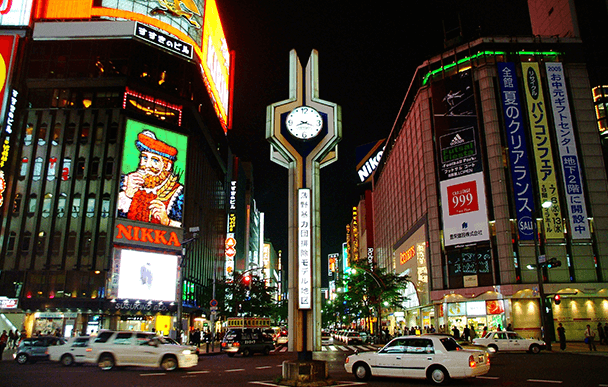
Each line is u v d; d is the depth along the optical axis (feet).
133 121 182.91
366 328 213.46
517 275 146.82
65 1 195.62
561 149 155.22
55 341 81.10
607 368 63.82
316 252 53.06
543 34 186.39
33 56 186.70
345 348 137.59
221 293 189.98
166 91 196.65
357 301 176.65
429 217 169.68
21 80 182.60
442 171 166.61
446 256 160.66
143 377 57.47
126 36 192.65
